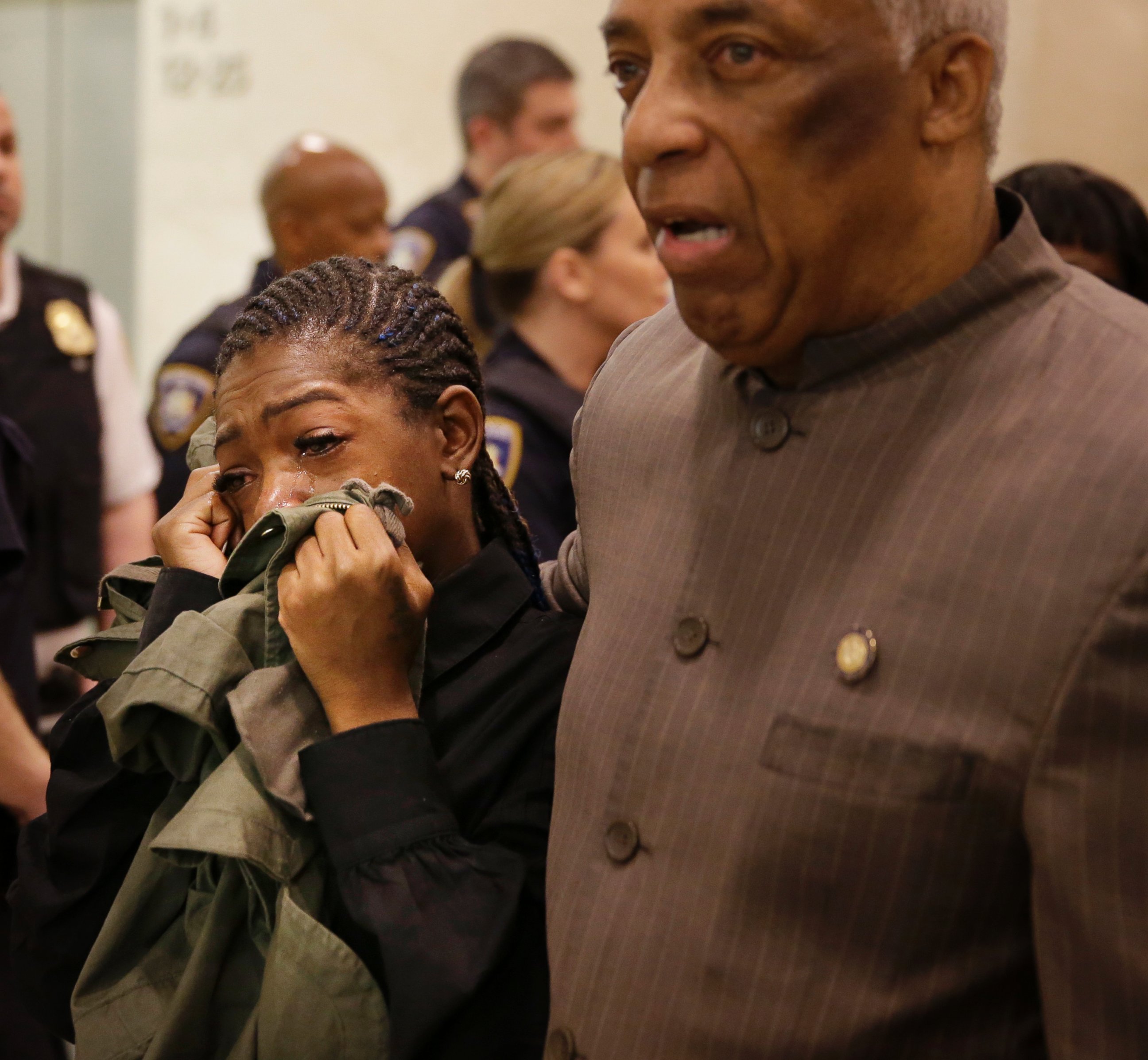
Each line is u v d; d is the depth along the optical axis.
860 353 0.75
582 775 0.84
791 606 0.75
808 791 0.72
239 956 0.95
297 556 0.94
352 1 4.92
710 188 0.70
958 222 0.73
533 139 3.55
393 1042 0.85
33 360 2.35
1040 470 0.68
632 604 0.84
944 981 0.71
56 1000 1.05
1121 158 3.99
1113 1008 0.66
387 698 0.94
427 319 1.07
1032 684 0.67
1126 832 0.65
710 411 0.85
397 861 0.89
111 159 5.50
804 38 0.67
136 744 0.93
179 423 2.25
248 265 5.14
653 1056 0.76
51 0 5.45
